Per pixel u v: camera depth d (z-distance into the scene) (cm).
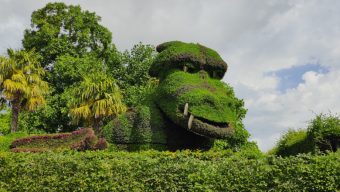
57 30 3225
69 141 1257
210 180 828
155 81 1784
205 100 1202
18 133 1505
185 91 1226
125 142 1277
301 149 1208
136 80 3055
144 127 1270
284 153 1305
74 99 2373
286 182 771
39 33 3175
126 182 900
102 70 3044
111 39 3366
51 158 1000
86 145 1215
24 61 2455
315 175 757
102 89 2297
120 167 920
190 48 1324
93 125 2291
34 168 999
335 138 1117
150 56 3130
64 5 3344
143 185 880
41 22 3250
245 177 807
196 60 1301
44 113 2836
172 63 1307
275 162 813
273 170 793
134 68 3073
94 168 941
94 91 2297
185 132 1290
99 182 919
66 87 2927
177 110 1219
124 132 1282
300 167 773
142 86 2825
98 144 1224
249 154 1048
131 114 1308
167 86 1270
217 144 2334
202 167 865
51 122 2928
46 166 993
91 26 3328
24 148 1273
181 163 902
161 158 928
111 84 2333
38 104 2458
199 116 1186
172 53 1314
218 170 843
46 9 3328
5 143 1327
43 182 976
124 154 1010
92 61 3023
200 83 1270
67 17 3275
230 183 812
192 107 1193
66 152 1110
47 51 3138
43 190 964
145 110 1291
